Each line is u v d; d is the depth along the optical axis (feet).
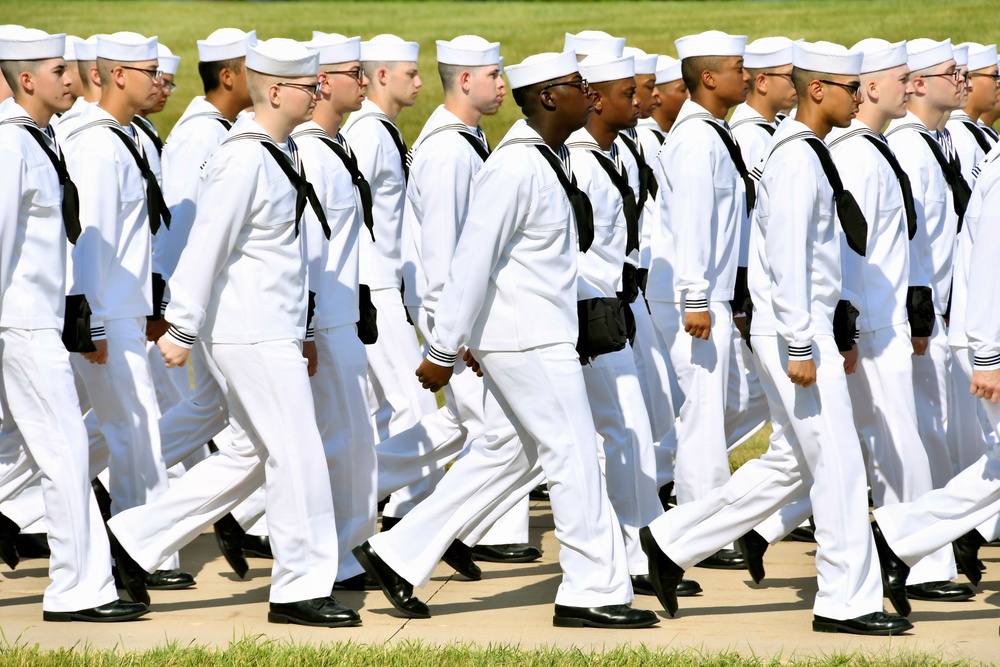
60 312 68.49
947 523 67.36
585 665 58.70
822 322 66.33
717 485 82.02
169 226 79.77
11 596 75.15
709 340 82.07
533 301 65.72
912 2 360.07
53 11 442.50
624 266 80.43
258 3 475.72
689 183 80.18
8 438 74.64
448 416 83.92
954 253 83.61
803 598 73.97
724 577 79.87
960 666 58.34
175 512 70.33
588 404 66.90
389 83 92.48
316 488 67.62
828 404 65.41
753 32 343.26
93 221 74.74
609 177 76.74
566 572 67.46
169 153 87.81
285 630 66.85
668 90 104.58
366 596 74.95
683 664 58.80
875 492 75.77
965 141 96.53
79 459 68.03
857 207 65.41
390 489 83.25
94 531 68.44
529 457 69.56
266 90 67.41
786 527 74.38
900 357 74.08
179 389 94.94
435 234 79.71
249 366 66.64
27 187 66.33
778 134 67.21
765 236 66.13
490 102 83.76
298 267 67.82
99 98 82.12
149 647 63.21
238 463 70.03
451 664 58.85
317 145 76.38
